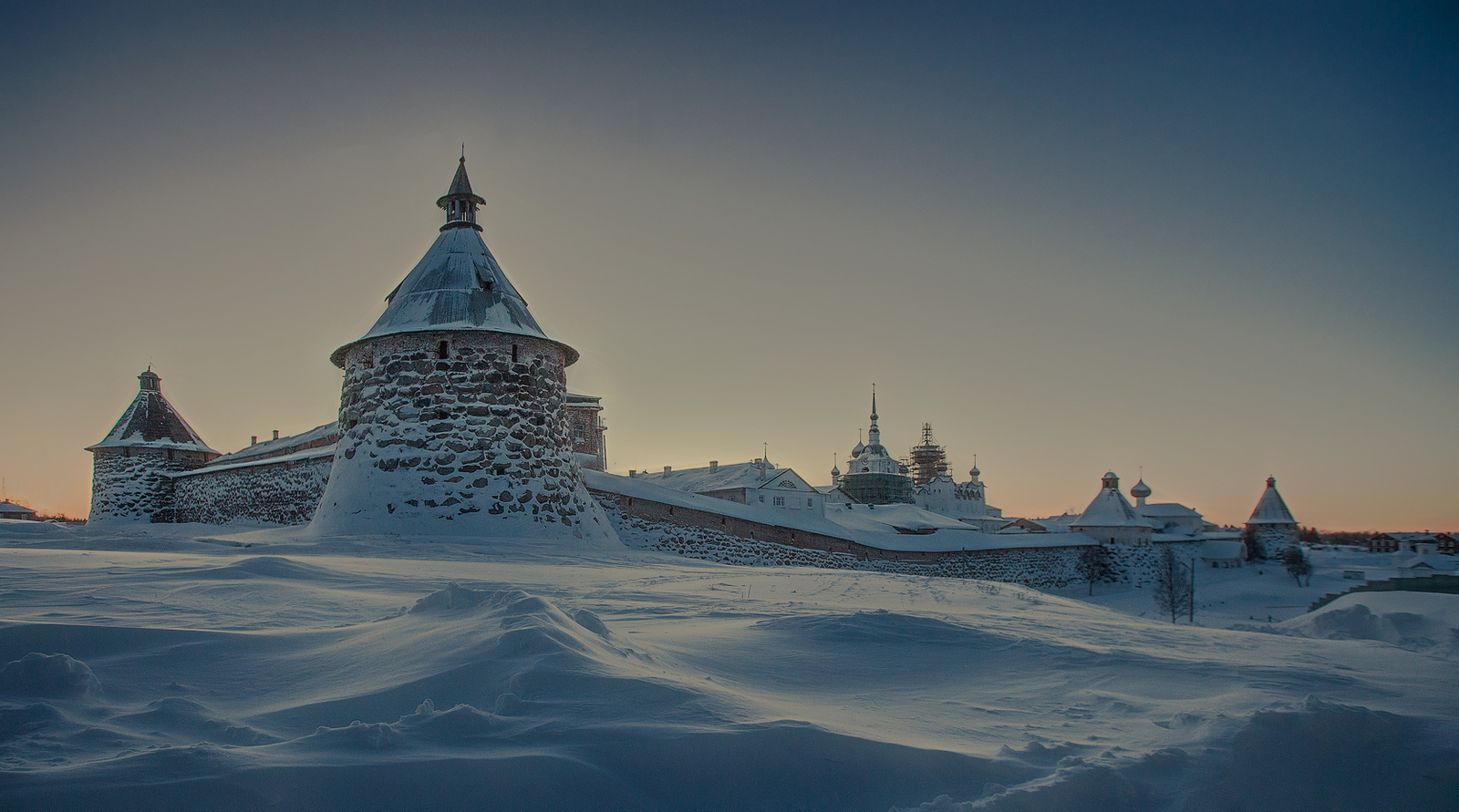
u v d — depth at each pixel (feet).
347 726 15.88
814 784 15.80
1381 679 26.35
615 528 105.81
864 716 20.33
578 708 17.60
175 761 13.76
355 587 35.91
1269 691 23.82
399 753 14.93
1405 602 65.77
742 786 15.38
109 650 20.42
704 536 114.11
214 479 128.88
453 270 85.56
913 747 17.22
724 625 31.35
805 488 168.14
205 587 31.24
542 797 14.02
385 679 19.48
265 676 20.11
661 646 25.39
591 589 43.32
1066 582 207.51
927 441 373.20
